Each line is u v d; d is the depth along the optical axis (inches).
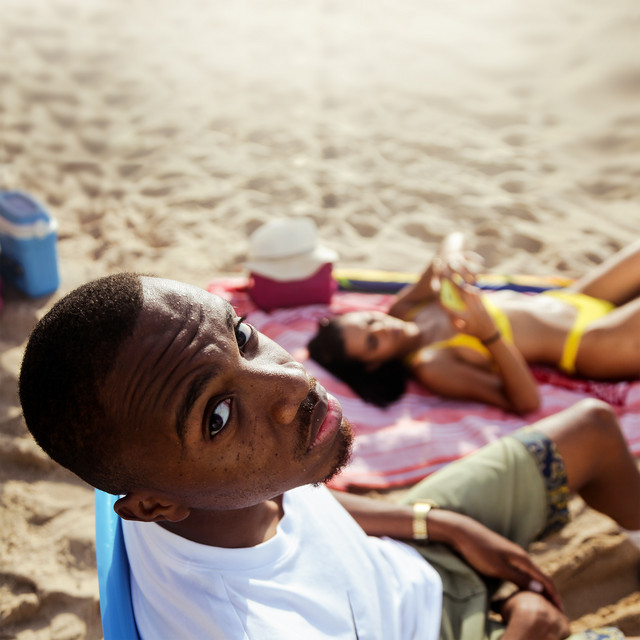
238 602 47.9
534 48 238.8
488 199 167.3
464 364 118.8
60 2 270.1
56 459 42.8
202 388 40.1
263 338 47.2
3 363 119.4
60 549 91.4
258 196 169.6
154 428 39.9
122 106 207.6
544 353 121.8
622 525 79.4
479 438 108.5
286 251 129.9
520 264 147.3
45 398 39.4
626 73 217.3
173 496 43.4
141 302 39.8
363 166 181.6
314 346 123.4
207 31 253.3
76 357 38.6
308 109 207.5
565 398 117.6
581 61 228.5
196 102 210.1
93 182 174.9
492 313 122.2
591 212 163.0
